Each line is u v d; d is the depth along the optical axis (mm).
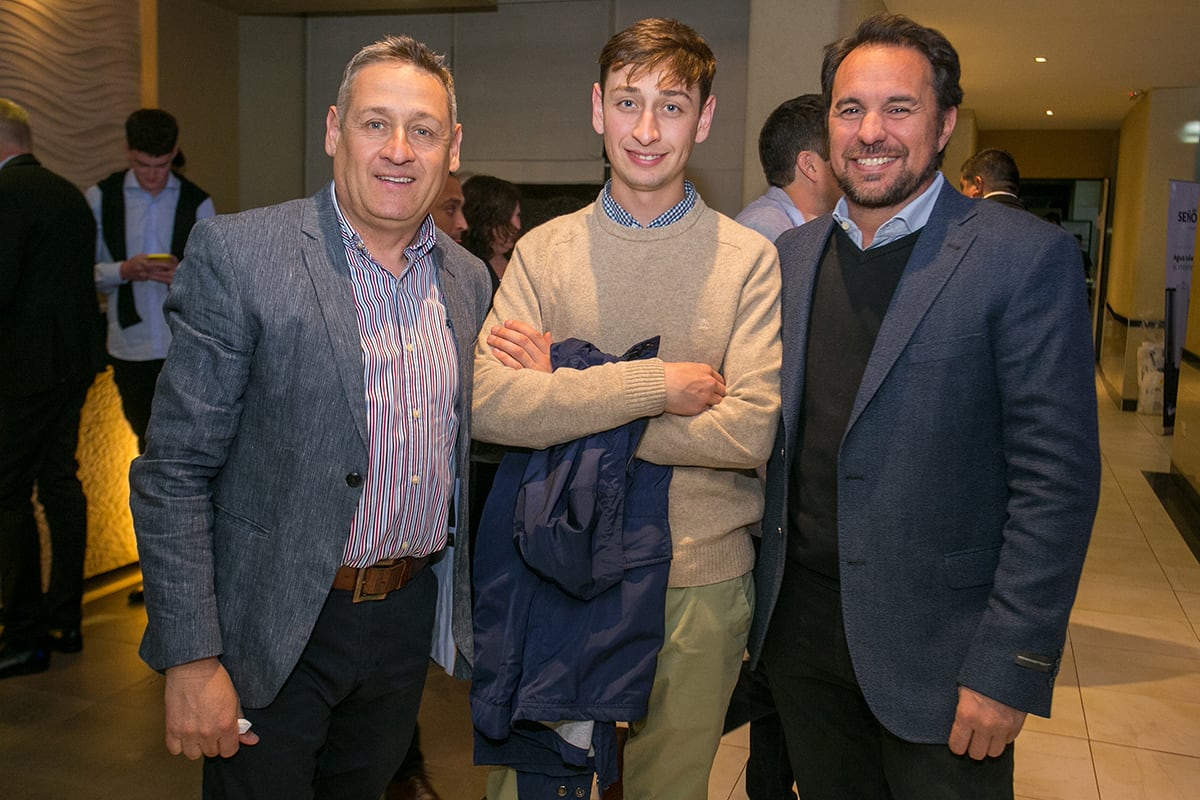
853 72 1591
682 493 1667
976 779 1562
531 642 1621
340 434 1469
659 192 1695
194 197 4070
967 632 1542
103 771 2756
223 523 1521
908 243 1632
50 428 3316
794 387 1705
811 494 1694
